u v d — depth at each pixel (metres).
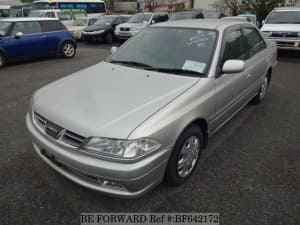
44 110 2.31
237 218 2.19
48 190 2.49
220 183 2.60
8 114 4.25
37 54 8.80
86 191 2.48
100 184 2.08
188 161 2.56
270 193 2.46
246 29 3.74
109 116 2.05
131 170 1.90
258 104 4.71
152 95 2.32
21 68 7.94
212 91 2.65
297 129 3.73
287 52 9.80
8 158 2.99
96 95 2.38
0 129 3.71
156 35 3.29
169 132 2.10
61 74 7.12
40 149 2.39
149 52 3.12
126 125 1.95
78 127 2.01
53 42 9.10
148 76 2.70
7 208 2.28
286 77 6.50
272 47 4.73
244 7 19.12
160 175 2.19
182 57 2.88
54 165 2.35
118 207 2.31
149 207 2.31
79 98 2.36
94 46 13.09
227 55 3.00
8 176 2.69
